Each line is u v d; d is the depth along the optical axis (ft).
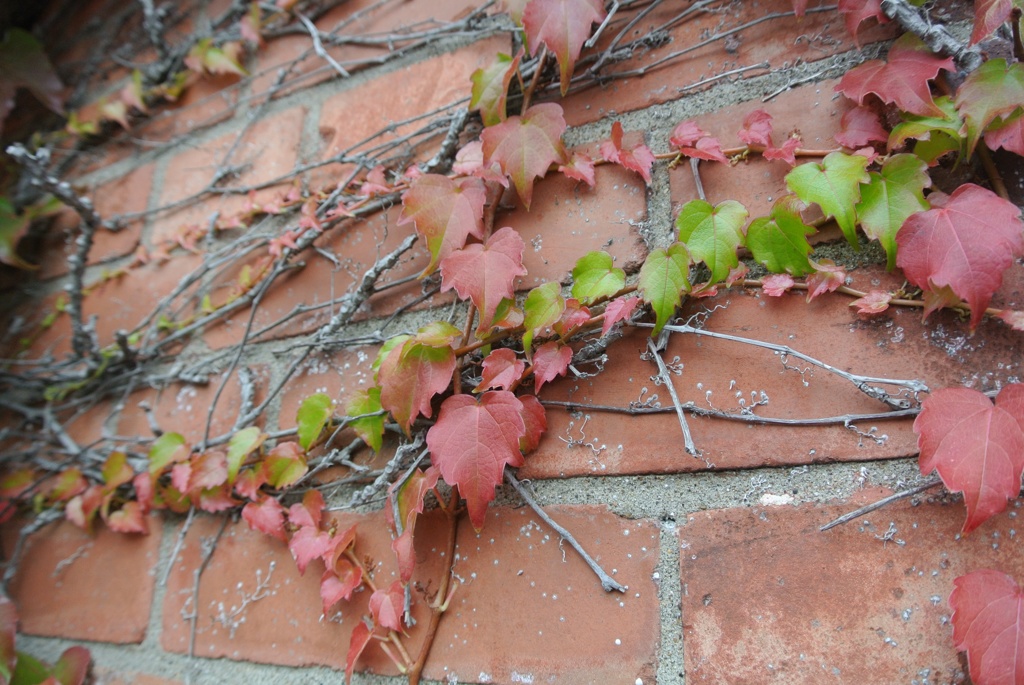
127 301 1.50
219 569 1.24
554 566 1.01
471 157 1.18
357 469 1.17
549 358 1.04
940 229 0.91
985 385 0.91
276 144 1.44
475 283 1.05
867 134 0.99
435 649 1.03
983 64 0.93
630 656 0.95
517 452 1.00
